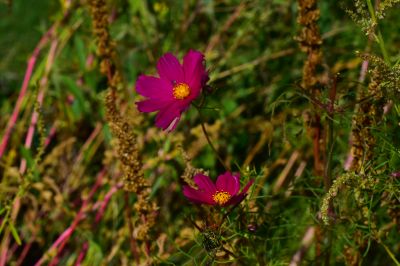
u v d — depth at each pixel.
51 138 1.60
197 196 1.06
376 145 1.13
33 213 1.47
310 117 1.20
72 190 1.55
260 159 1.51
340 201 1.16
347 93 1.14
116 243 1.41
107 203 1.47
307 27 1.17
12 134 1.58
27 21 1.90
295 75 1.55
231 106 1.56
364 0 1.07
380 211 1.21
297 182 1.22
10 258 1.50
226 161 1.50
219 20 1.66
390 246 1.27
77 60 1.62
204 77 1.07
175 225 1.39
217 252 1.13
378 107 1.11
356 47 1.51
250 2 1.58
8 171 1.47
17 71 1.80
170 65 1.10
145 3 1.61
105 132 1.42
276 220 1.23
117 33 1.62
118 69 1.34
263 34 1.60
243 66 1.55
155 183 1.42
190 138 1.53
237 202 1.06
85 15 1.57
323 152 1.18
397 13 1.46
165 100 1.09
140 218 1.21
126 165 1.17
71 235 1.47
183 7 1.69
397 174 1.10
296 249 1.27
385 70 1.05
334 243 1.21
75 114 1.58
